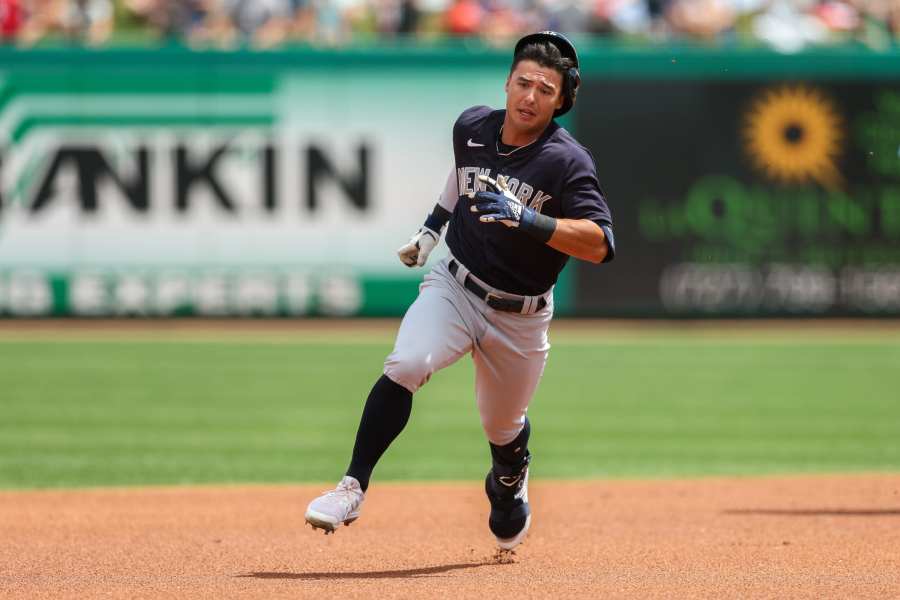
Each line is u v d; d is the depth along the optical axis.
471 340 16.58
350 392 41.91
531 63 15.59
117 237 58.12
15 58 57.56
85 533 20.70
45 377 44.88
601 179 58.75
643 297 59.09
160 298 58.38
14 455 30.89
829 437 34.62
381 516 22.83
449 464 30.27
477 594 15.76
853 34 66.69
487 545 19.80
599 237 15.58
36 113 57.69
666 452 32.28
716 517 22.77
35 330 58.03
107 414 37.38
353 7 65.25
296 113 58.28
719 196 58.94
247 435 34.06
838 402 40.84
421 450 32.28
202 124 58.09
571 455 31.84
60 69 57.69
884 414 38.59
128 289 58.38
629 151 58.88
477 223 16.27
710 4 65.12
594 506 24.23
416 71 58.47
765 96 58.84
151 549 19.23
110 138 57.94
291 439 33.44
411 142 58.47
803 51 58.75
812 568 17.75
